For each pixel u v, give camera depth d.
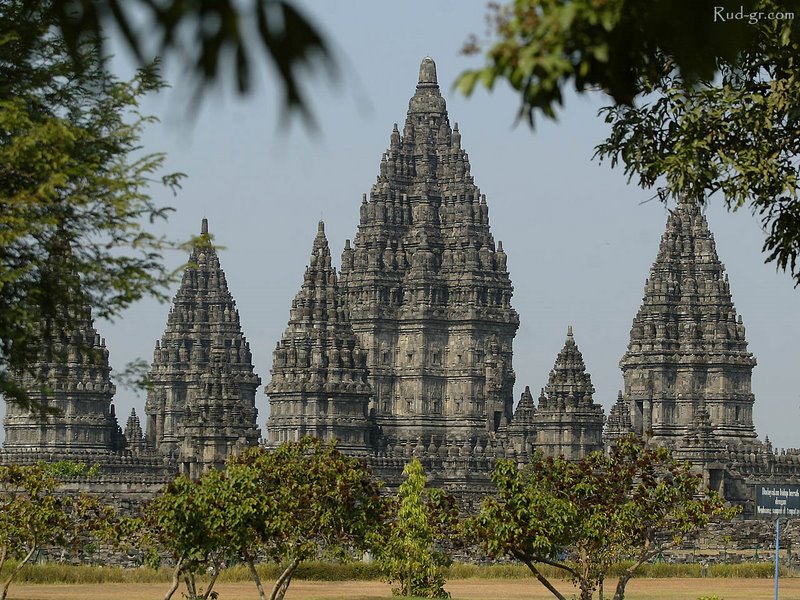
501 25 21.81
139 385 61.50
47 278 55.81
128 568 165.25
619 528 95.12
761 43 53.84
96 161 54.88
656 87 59.12
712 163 59.84
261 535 98.31
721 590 154.00
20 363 59.88
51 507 109.00
